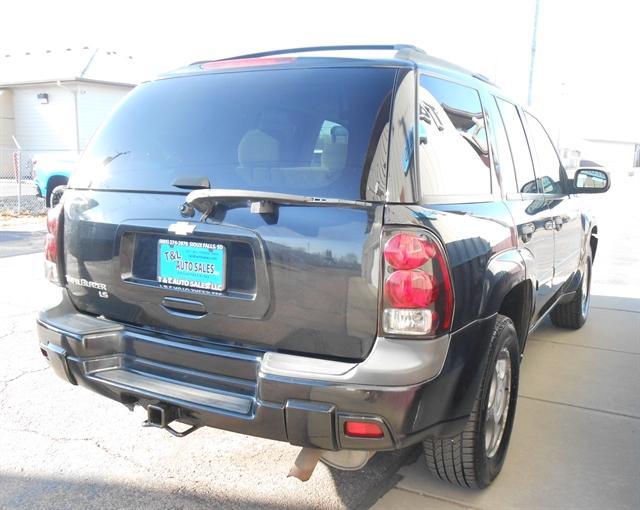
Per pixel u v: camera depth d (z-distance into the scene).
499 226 3.08
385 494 3.11
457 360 2.52
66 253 3.15
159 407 2.68
